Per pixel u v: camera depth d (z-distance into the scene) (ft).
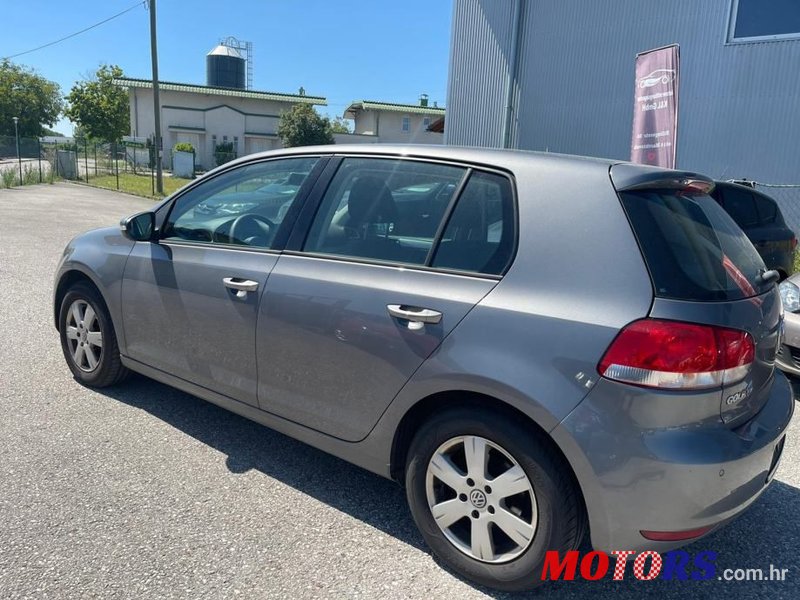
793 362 15.07
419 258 8.76
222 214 11.48
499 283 7.91
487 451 7.93
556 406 7.13
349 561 8.63
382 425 8.83
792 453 12.67
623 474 6.92
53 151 99.35
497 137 62.59
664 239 7.32
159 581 7.98
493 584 8.09
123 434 12.03
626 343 6.88
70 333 14.23
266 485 10.50
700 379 6.82
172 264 11.61
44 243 34.71
